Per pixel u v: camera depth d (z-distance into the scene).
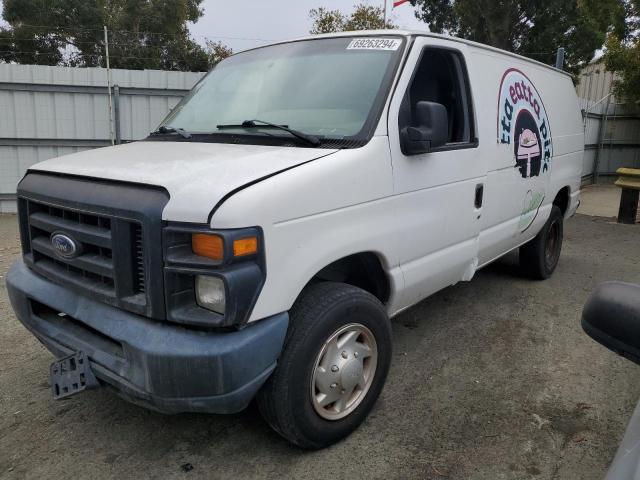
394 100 3.20
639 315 1.58
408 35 3.49
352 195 2.88
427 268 3.58
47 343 2.94
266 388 2.68
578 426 3.27
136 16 28.08
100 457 2.98
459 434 3.17
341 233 2.83
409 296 3.54
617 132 16.77
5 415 3.37
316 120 3.21
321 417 2.89
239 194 2.37
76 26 26.98
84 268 2.67
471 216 4.00
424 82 3.66
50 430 3.22
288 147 2.97
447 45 3.78
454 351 4.27
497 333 4.62
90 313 2.65
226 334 2.39
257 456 2.98
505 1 21.86
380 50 3.44
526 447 3.06
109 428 3.25
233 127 3.35
